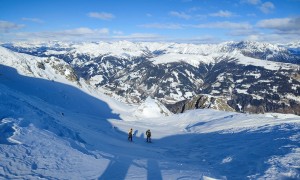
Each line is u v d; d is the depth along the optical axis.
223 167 20.58
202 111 65.12
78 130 28.69
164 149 31.69
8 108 21.09
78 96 107.19
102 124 48.25
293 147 20.77
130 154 23.45
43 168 13.34
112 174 14.45
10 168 12.37
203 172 17.31
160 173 15.65
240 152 23.25
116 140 32.88
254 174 16.72
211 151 27.67
